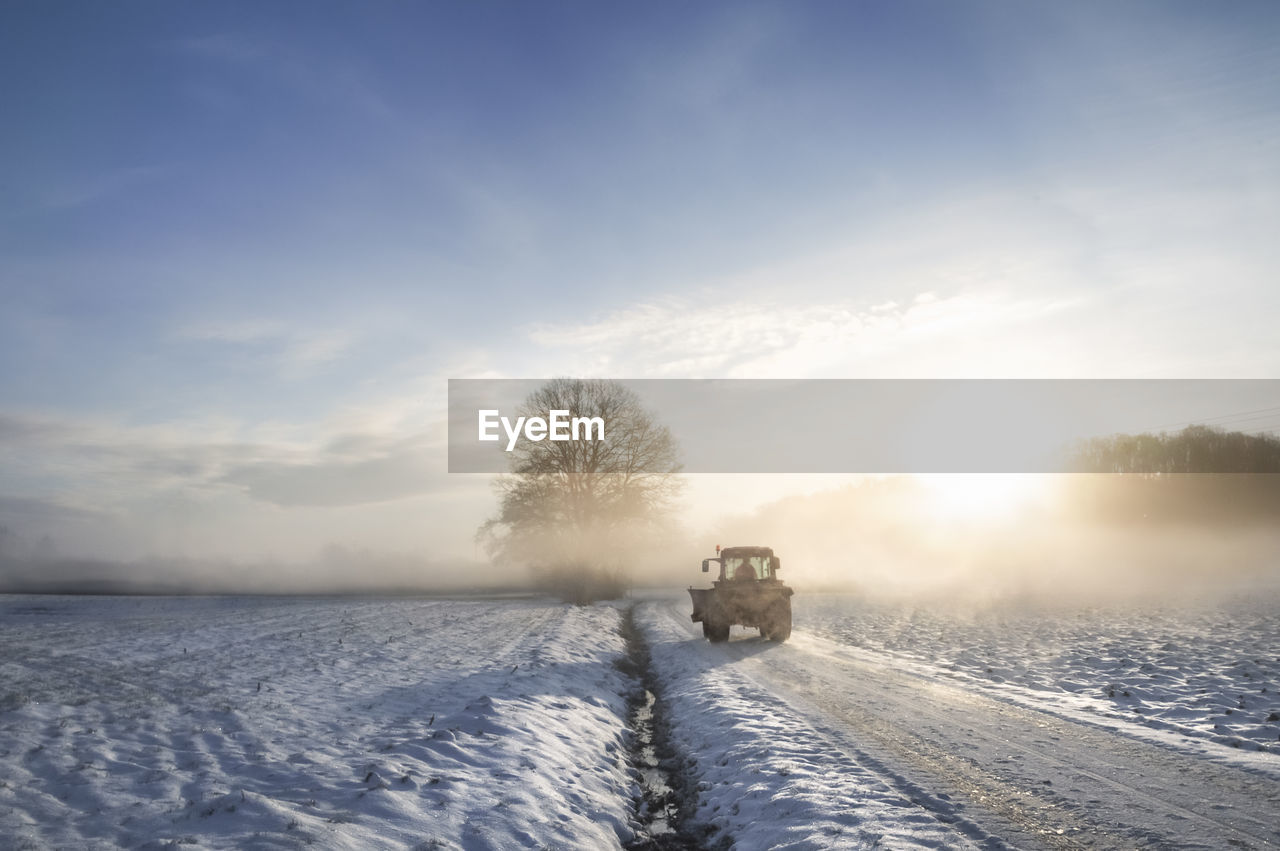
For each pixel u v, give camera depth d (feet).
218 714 29.25
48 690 32.14
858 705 35.45
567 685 42.60
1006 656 50.55
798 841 18.48
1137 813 19.35
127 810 18.13
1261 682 36.52
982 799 20.93
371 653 51.08
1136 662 44.75
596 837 20.15
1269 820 18.54
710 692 41.45
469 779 22.53
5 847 15.39
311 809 18.72
